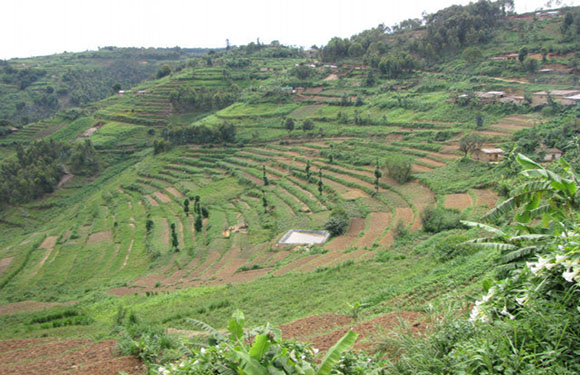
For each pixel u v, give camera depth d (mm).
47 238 67250
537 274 6844
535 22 111375
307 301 21531
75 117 124250
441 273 18812
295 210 55781
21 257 58719
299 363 5984
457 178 51781
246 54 174250
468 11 120438
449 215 39406
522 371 5285
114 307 30250
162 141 94500
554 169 21797
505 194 36438
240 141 91250
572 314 6008
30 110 154625
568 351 5535
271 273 34875
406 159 58875
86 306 32812
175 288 36500
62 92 173000
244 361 5430
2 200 85500
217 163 83500
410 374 6254
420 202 48406
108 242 61031
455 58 108062
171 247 52719
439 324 7336
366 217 48219
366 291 20594
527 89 78250
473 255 19516
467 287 13438
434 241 31312
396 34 135125
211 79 137500
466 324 7004
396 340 7449
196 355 6738
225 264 42594
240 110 108375
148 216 66938
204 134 94250
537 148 50438
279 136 89000
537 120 62656
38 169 89562
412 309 12930
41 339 16797
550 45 94375
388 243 37656
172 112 121000
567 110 61969
